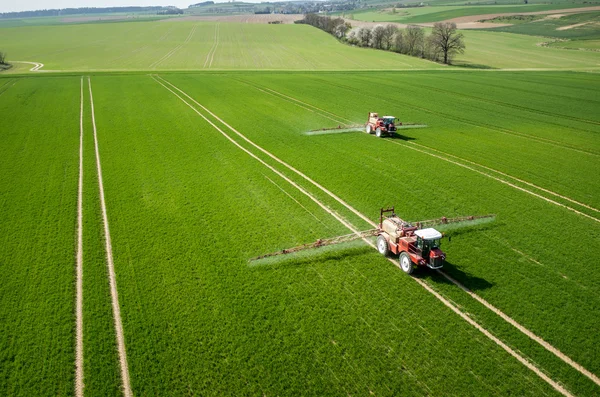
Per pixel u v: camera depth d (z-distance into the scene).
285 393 13.59
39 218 25.11
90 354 15.29
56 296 18.34
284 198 27.47
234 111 50.66
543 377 14.15
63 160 34.53
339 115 49.19
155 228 23.78
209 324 16.52
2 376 14.38
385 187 28.95
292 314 17.00
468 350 15.18
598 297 17.80
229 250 21.55
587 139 39.78
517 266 19.97
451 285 18.69
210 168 32.69
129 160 34.47
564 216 24.95
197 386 13.89
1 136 40.66
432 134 41.53
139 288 18.67
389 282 18.98
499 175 31.23
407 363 14.64
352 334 15.93
